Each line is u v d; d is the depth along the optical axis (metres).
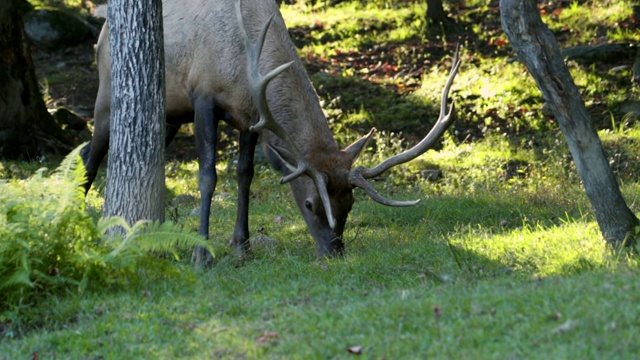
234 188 19.28
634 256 10.37
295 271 11.23
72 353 8.60
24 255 9.61
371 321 8.34
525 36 10.73
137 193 11.55
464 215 15.59
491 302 8.38
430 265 11.16
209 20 13.09
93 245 10.40
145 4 11.55
